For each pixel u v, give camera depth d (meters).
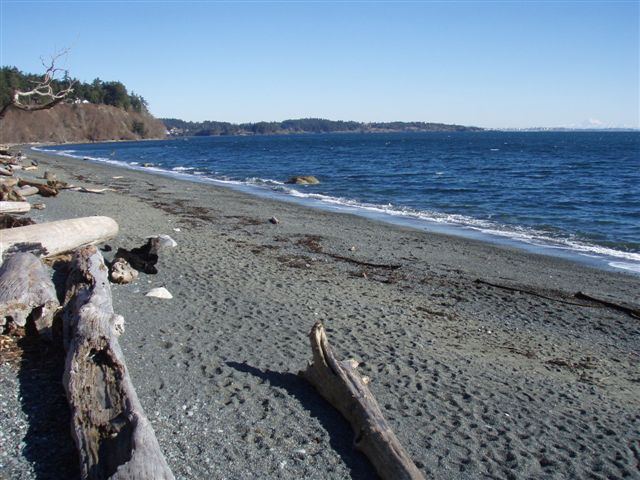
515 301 10.72
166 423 5.04
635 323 9.80
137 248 11.23
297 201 25.28
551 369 7.50
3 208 13.88
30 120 117.81
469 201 26.28
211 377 6.06
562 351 8.32
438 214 22.17
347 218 20.39
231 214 19.55
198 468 4.46
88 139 135.75
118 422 4.32
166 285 9.45
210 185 31.48
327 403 5.68
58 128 127.44
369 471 4.70
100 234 11.18
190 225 16.39
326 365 5.75
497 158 61.91
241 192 28.28
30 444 4.47
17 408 4.95
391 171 43.88
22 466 4.20
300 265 12.16
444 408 5.95
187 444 4.77
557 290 11.70
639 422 6.08
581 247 16.28
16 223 11.11
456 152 75.81
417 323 8.83
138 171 40.91
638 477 5.00
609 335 9.19
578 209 23.84
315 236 16.02
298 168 47.47
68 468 4.24
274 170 45.25
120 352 5.25
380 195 28.45
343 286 10.73
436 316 9.38
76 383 4.77
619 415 6.22
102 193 23.00
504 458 5.12
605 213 22.72
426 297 10.57
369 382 6.39
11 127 109.25
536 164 51.88
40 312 6.25
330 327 8.14
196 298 8.87
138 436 4.09
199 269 10.72
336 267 12.35
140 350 6.55
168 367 6.20
